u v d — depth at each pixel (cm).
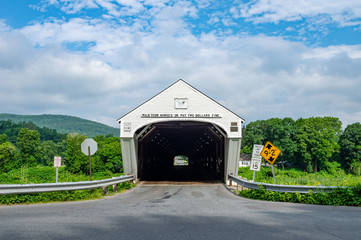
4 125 19050
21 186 1061
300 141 6800
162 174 4022
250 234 548
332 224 641
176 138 4928
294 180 1805
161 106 2338
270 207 948
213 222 664
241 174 3603
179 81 2359
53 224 630
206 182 2498
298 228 600
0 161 8294
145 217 730
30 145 8769
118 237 523
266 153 1419
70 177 2372
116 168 6812
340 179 1472
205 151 5369
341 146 7138
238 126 2311
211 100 2336
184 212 827
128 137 2308
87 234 543
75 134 6731
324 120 7200
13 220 675
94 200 1219
